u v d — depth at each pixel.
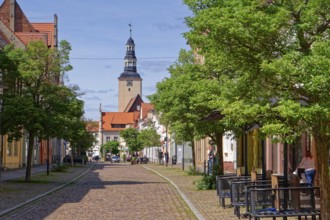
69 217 15.67
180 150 83.75
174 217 15.66
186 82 27.50
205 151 59.88
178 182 32.91
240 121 10.56
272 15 9.98
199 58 35.72
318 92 9.14
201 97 21.94
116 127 179.00
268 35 10.00
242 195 15.67
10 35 54.41
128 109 183.38
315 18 9.77
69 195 23.53
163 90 33.88
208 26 10.25
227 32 9.92
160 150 99.50
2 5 71.31
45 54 31.48
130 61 189.38
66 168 57.38
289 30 10.18
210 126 24.89
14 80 30.52
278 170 30.59
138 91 188.12
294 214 12.19
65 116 31.61
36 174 43.47
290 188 12.45
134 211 17.22
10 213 16.64
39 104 31.55
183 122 28.34
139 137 86.56
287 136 9.92
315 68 8.84
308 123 9.77
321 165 10.69
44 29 81.12
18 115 29.55
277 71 9.45
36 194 23.59
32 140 32.28
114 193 24.67
